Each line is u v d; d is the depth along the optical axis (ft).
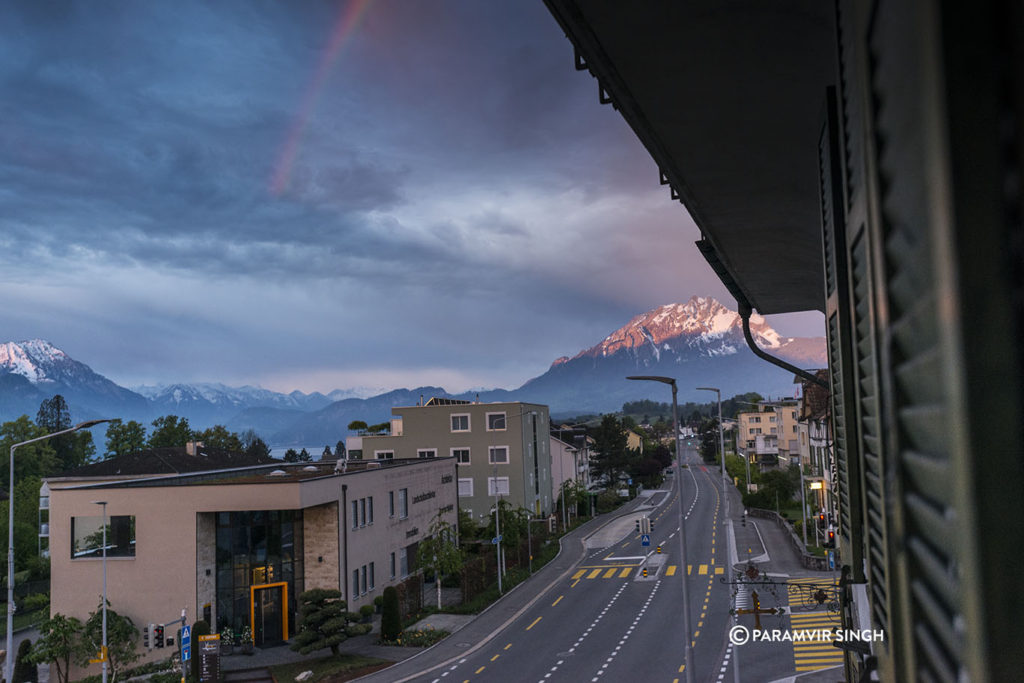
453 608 147.02
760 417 432.25
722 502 311.47
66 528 125.29
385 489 154.30
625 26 22.81
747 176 36.11
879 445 9.59
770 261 52.34
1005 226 4.71
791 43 24.00
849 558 19.95
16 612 179.52
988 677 4.58
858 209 11.71
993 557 4.62
